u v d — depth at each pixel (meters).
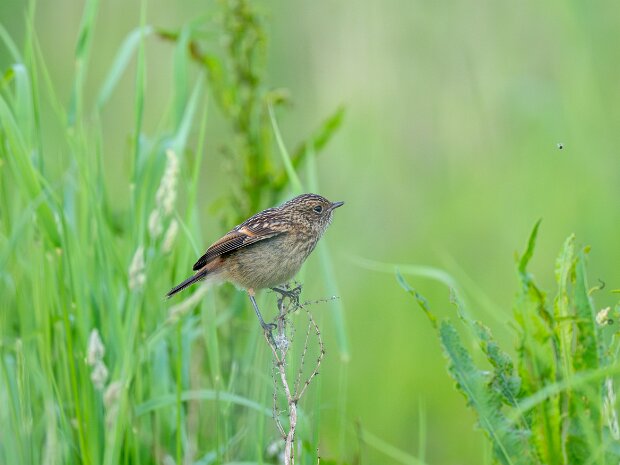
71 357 8.77
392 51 16.67
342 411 9.76
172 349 9.96
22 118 9.95
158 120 16.42
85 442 8.63
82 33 10.46
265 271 10.31
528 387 7.60
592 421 7.42
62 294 9.05
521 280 7.58
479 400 7.65
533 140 16.12
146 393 9.80
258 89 12.13
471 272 15.42
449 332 7.75
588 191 14.93
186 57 10.95
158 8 17.38
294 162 11.93
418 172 16.52
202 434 10.15
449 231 15.89
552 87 15.46
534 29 16.62
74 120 10.55
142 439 9.59
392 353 13.82
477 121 16.55
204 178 15.73
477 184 16.36
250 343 10.34
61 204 9.93
